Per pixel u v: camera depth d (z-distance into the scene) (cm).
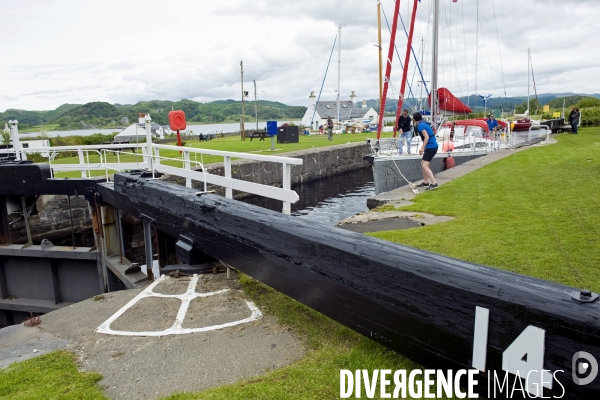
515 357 216
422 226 687
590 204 743
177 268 555
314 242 347
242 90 4466
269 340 375
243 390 298
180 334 398
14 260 1077
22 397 313
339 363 322
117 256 982
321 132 5041
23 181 1050
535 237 577
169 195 638
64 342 406
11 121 1127
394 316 282
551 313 200
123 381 332
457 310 241
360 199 2042
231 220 471
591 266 462
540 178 1062
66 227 1258
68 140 3244
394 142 1502
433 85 1772
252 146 2736
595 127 3409
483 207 792
